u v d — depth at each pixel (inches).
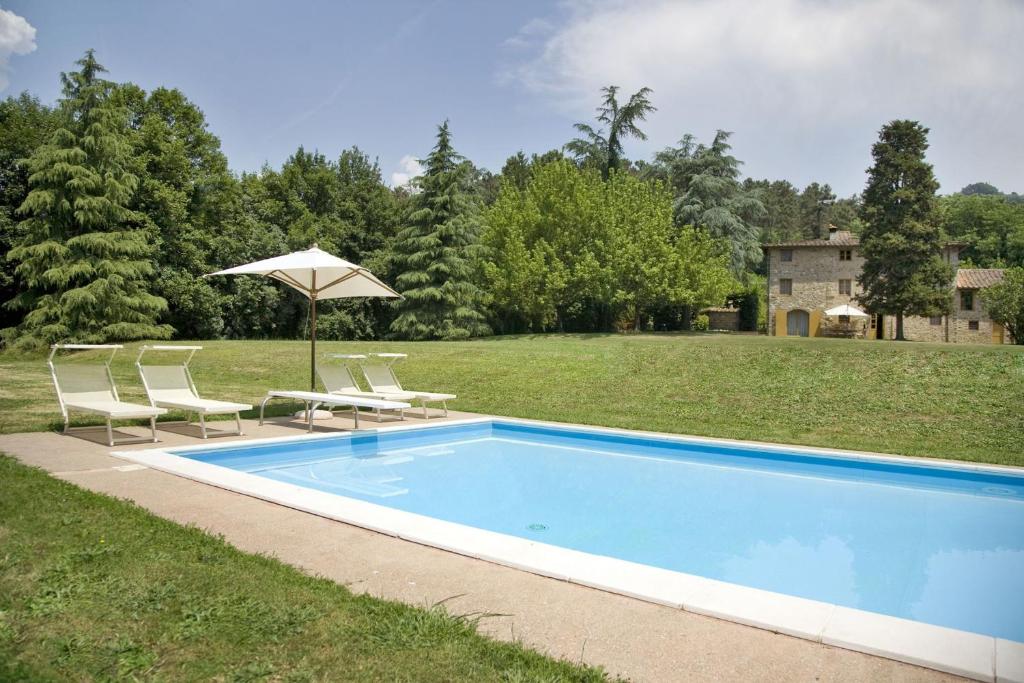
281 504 238.8
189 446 345.7
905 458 373.7
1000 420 486.0
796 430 495.8
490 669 120.3
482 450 438.6
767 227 3644.2
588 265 1320.1
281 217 1699.1
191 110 1505.9
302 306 1592.0
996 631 171.8
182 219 1374.3
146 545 181.5
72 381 385.1
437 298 1371.8
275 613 139.9
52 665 117.0
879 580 211.8
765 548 244.5
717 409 568.4
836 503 315.6
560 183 1402.6
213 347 924.6
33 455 312.0
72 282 1051.9
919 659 128.0
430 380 713.6
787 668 125.8
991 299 1533.0
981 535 265.4
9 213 1194.6
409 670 119.1
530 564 178.2
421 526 212.1
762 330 2033.7
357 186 1819.6
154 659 120.2
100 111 1067.3
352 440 422.0
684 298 1370.6
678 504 308.0
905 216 1483.8
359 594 155.6
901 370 611.5
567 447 455.2
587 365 743.7
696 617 149.9
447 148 1417.3
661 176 1752.0
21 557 165.6
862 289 1669.5
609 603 156.5
